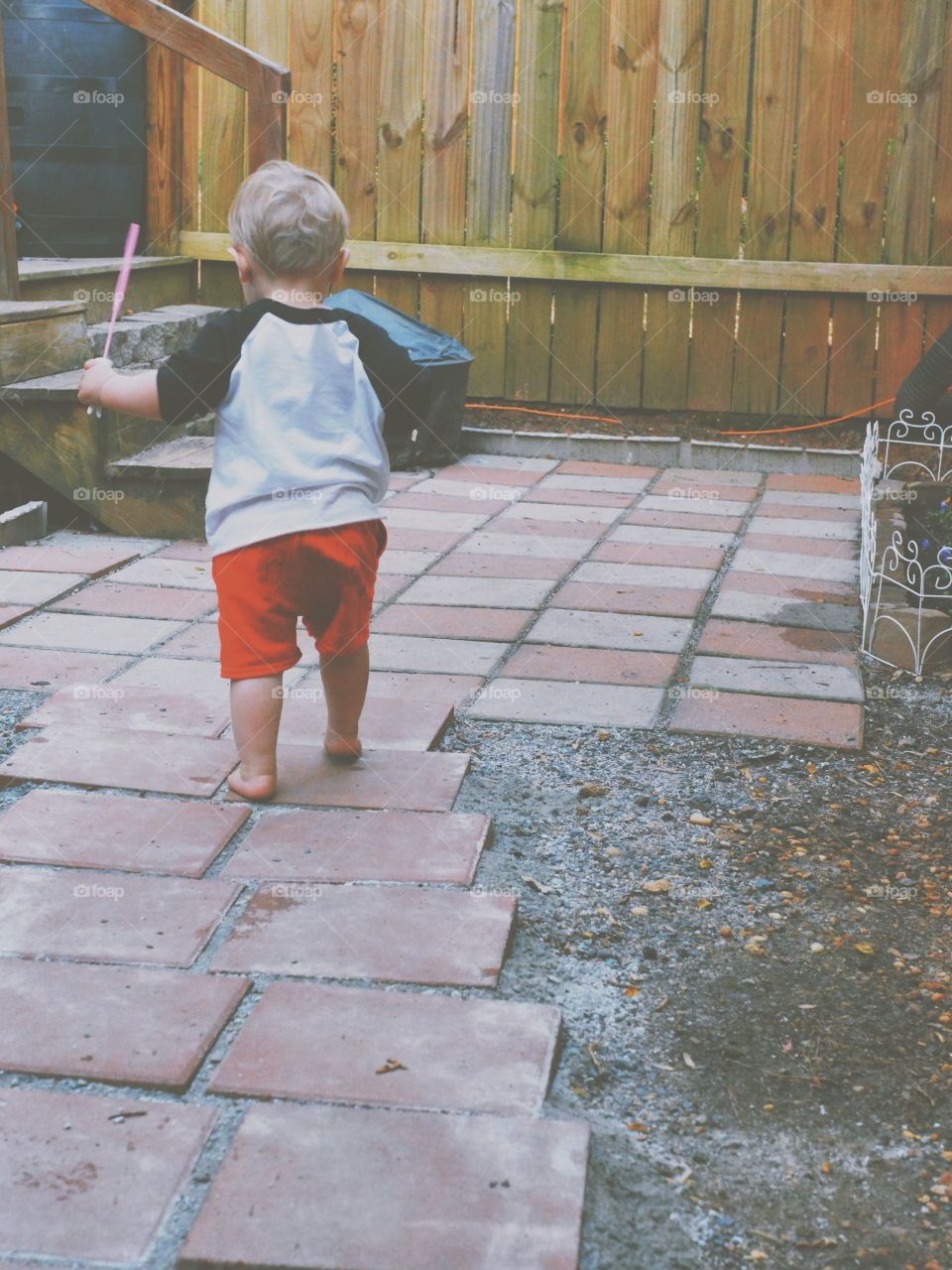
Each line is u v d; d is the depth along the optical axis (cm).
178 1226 171
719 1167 188
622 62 695
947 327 654
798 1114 200
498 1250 166
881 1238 177
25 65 652
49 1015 213
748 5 680
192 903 248
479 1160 183
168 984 222
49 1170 179
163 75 716
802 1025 223
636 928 252
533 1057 206
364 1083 198
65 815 281
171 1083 197
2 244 559
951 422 693
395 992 222
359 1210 172
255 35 724
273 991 221
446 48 708
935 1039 220
